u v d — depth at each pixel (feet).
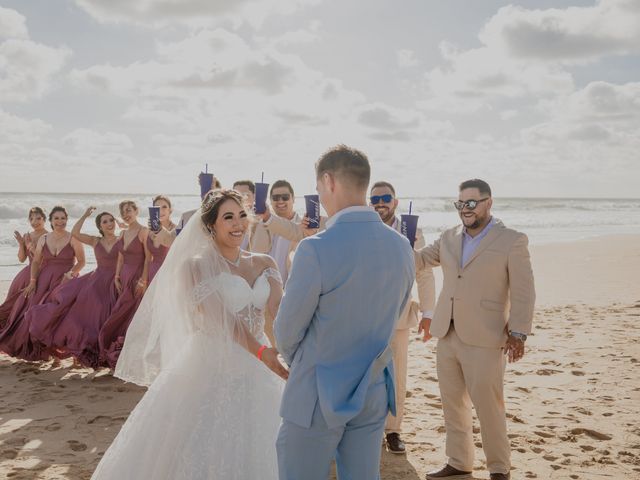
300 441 8.24
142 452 10.76
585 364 24.58
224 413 10.86
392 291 8.44
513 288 13.08
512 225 134.10
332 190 8.68
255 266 12.15
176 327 11.72
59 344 23.66
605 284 47.34
